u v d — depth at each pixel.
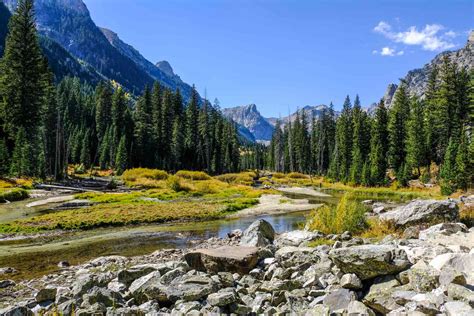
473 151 39.78
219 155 96.81
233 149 104.88
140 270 9.38
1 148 52.47
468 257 6.97
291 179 82.75
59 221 23.66
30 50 55.34
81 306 7.50
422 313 5.45
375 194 50.75
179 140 86.00
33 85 56.16
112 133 88.44
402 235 13.07
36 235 20.58
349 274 7.25
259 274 9.16
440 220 13.84
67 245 17.95
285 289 7.79
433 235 11.10
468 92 60.31
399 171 57.81
